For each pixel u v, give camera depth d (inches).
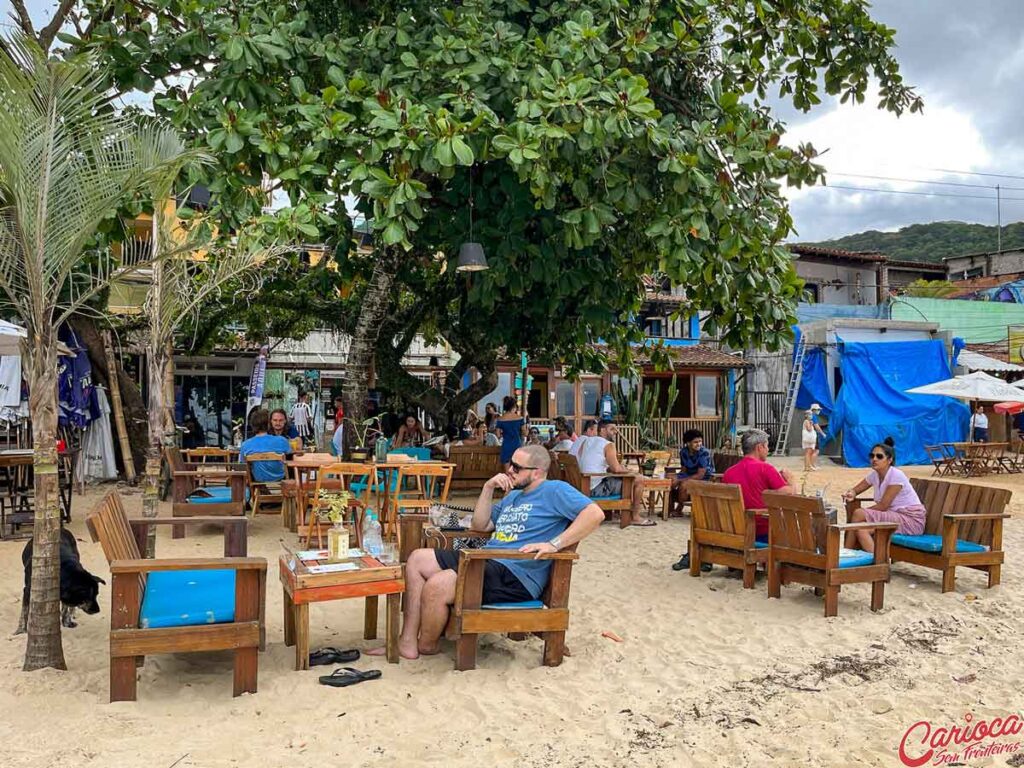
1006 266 1728.6
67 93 176.7
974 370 1052.5
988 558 276.2
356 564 196.5
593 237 321.1
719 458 481.7
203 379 826.2
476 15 326.6
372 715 164.6
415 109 285.1
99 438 568.1
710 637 223.0
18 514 360.2
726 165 325.7
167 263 270.2
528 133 279.0
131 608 165.6
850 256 1341.0
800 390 1024.9
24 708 162.1
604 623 235.0
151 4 324.2
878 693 181.0
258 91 303.1
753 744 154.5
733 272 359.3
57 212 175.0
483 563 191.5
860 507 305.6
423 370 910.4
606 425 470.0
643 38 318.7
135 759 142.5
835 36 403.9
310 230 286.8
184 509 360.2
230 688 177.9
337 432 526.0
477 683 183.9
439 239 407.2
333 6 373.7
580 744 153.7
